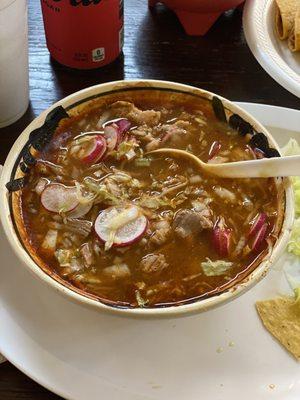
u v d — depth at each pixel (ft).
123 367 0.81
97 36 1.13
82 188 0.88
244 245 0.84
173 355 0.83
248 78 1.21
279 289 0.90
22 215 0.87
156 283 0.82
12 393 0.81
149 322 0.85
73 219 0.86
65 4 1.07
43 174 0.90
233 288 0.78
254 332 0.85
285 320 0.86
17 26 0.98
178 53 1.24
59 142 0.94
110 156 0.92
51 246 0.84
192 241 0.84
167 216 0.86
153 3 1.32
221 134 0.95
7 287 0.87
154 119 0.96
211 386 0.80
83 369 0.80
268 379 0.81
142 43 1.26
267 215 0.86
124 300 0.80
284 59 1.26
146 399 0.78
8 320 0.84
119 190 0.88
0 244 0.91
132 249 0.84
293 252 0.93
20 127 1.12
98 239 0.84
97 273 0.82
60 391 0.77
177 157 0.92
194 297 0.80
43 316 0.85
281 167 0.85
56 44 1.16
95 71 1.20
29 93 1.15
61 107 0.93
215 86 1.19
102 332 0.84
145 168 0.92
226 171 0.89
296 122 1.06
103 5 1.08
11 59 1.00
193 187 0.90
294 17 1.27
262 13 1.27
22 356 0.80
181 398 0.78
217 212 0.87
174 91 0.96
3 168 0.87
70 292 0.77
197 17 1.24
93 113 0.96
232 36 1.28
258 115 1.07
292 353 0.83
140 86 0.96
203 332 0.85
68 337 0.83
